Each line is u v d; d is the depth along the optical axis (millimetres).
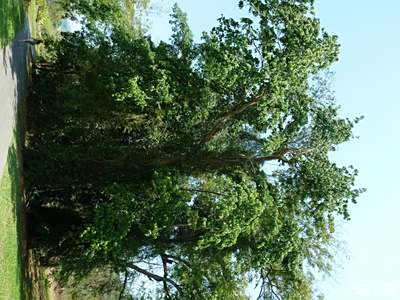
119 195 24047
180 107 24406
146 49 24172
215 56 22688
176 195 23953
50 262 28547
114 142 26312
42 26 35469
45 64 28703
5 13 20844
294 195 26578
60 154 25109
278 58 22875
